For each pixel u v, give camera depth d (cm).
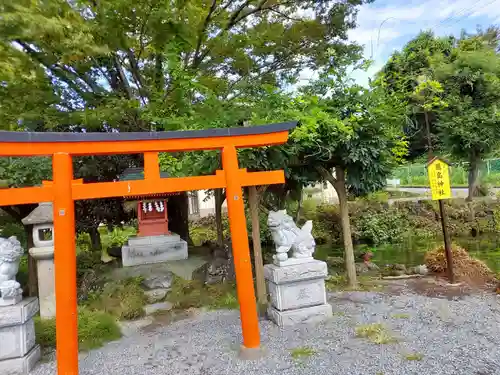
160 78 868
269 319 592
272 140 485
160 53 812
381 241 1283
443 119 1209
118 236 1275
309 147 658
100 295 691
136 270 768
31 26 559
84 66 827
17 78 653
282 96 662
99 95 852
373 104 661
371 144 660
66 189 394
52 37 628
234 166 468
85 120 742
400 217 1388
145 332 580
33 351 482
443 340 461
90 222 1010
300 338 502
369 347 456
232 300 686
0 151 368
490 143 1166
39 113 730
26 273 886
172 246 868
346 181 712
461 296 628
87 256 914
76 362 388
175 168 689
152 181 434
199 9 838
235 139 471
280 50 1049
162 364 457
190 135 449
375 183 698
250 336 461
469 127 1152
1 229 888
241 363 440
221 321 600
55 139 390
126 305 655
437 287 688
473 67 1160
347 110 666
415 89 912
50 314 649
